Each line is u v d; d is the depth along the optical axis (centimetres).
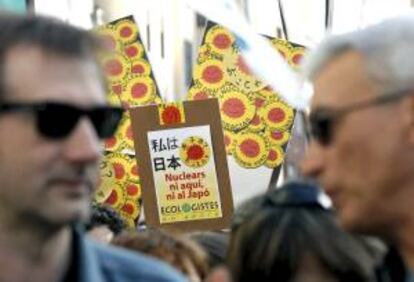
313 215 281
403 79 241
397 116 242
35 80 219
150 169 500
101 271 233
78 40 226
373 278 264
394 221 245
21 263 221
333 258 275
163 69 980
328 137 247
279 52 533
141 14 975
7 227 218
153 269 238
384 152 242
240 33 523
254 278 280
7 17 226
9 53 220
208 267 341
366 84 243
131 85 561
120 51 562
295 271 277
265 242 279
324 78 250
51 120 216
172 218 500
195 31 1006
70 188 218
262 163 526
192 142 495
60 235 223
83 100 221
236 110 531
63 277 226
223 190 495
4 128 217
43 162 216
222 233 430
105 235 468
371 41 245
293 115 524
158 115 497
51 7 766
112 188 540
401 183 242
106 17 955
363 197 244
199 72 537
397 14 256
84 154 218
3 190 217
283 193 286
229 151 529
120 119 234
